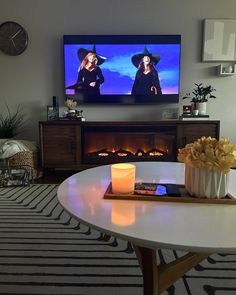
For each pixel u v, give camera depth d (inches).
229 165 36.4
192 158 37.9
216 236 27.9
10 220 78.1
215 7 130.9
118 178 39.5
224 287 49.3
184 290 48.3
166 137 128.6
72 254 60.2
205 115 127.8
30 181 118.0
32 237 68.1
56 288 48.8
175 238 27.4
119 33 133.3
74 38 130.3
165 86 134.3
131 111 139.4
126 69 133.1
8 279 51.4
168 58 132.0
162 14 132.2
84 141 127.7
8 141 122.3
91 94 135.0
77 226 74.5
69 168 130.6
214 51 133.1
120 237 28.3
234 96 137.6
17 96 138.9
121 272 53.6
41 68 136.6
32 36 134.2
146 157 129.5
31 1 131.6
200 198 37.9
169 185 43.4
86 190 42.9
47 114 131.0
